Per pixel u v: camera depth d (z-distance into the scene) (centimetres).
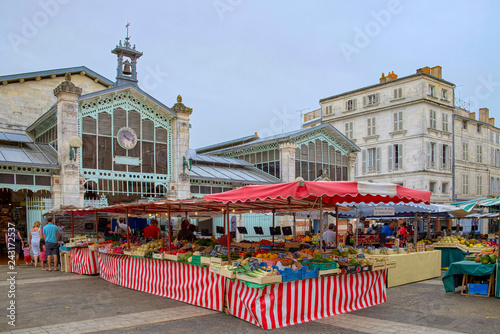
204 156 2295
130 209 1136
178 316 705
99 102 1689
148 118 1836
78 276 1210
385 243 1320
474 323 662
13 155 1539
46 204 1512
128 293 928
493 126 3722
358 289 780
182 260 829
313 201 854
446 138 3111
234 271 676
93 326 644
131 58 2162
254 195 690
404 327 639
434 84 3017
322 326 647
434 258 1216
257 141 2508
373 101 3225
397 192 749
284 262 700
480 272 887
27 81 2017
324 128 2491
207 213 1323
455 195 3161
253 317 647
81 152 1620
